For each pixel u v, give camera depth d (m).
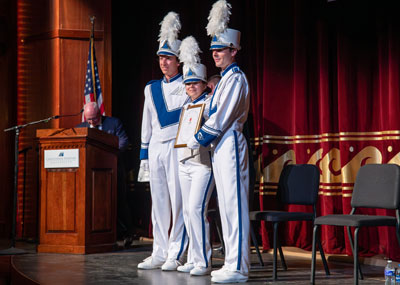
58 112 6.84
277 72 6.00
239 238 3.83
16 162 5.53
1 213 7.53
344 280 3.99
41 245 5.48
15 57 7.32
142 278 4.03
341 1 5.46
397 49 5.00
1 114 7.59
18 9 7.29
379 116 5.23
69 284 3.79
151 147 4.64
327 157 5.52
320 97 5.63
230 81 3.85
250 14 6.38
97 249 5.46
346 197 5.31
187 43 4.31
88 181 5.40
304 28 5.82
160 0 7.32
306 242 5.72
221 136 3.89
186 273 4.25
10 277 5.11
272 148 5.95
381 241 5.17
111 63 7.11
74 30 6.94
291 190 4.48
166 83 4.67
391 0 5.06
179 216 4.53
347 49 5.39
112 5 7.73
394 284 3.85
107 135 5.59
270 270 4.49
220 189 3.90
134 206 7.54
